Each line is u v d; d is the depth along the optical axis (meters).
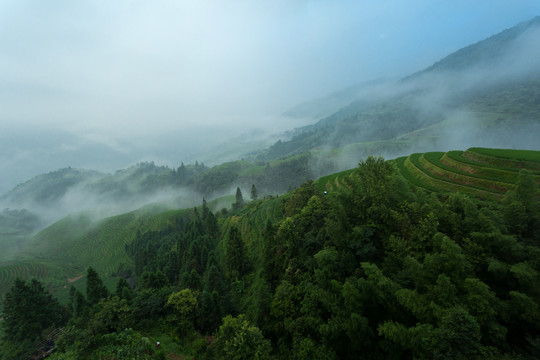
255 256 78.81
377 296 32.34
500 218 34.88
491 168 63.88
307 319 36.00
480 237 32.28
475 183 63.22
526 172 36.06
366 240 41.69
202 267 91.25
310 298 38.47
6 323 66.81
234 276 74.25
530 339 24.00
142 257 155.12
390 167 50.97
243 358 34.38
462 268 29.22
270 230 64.94
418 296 28.70
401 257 36.62
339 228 45.97
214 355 40.00
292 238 57.22
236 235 80.50
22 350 62.53
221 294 57.69
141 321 48.41
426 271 30.89
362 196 49.00
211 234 132.00
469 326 22.64
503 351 24.14
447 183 68.62
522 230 33.16
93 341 41.16
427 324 26.20
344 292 33.66
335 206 48.81
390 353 29.02
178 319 49.31
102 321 44.22
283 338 40.72
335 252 42.91
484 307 25.41
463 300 26.89
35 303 69.56
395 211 42.09
